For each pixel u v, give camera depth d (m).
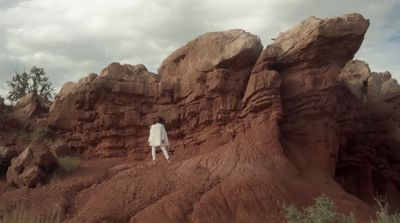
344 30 20.19
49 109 24.11
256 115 20.00
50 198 16.33
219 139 20.45
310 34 20.34
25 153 18.38
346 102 26.03
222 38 21.45
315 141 20.83
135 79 22.25
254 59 21.11
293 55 20.98
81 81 22.48
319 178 19.31
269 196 16.25
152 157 20.34
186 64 22.34
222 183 16.67
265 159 18.31
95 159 21.66
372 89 30.91
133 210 15.58
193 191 16.23
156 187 16.50
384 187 27.86
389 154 28.88
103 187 16.89
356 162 26.33
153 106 22.06
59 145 20.70
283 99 20.98
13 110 23.83
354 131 26.62
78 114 22.22
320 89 21.00
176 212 15.21
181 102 21.75
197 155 20.20
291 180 17.73
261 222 15.40
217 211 15.50
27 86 30.38
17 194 16.66
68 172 19.03
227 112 20.75
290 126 20.95
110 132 21.81
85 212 15.50
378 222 10.98
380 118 28.14
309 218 10.01
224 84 20.81
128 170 18.02
